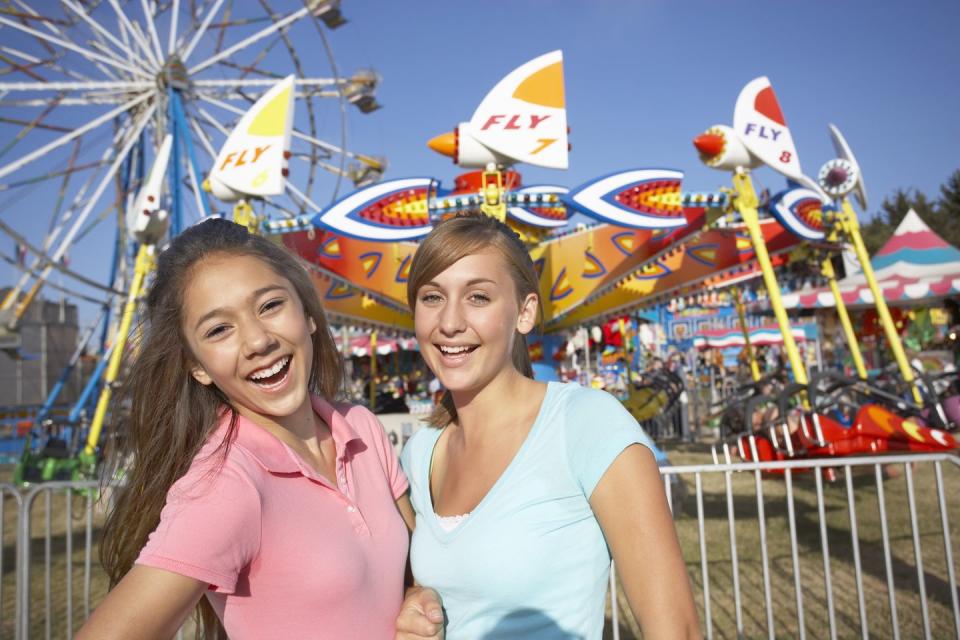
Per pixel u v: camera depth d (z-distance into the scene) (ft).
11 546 20.76
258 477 3.88
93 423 28.45
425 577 4.48
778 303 18.62
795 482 25.09
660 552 3.69
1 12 53.01
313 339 5.25
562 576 4.04
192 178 52.65
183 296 4.17
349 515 4.24
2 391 68.74
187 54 58.90
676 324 59.41
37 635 13.37
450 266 4.69
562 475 4.15
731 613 13.05
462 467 4.83
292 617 3.77
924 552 16.01
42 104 55.42
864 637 9.43
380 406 29.81
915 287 35.58
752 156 18.44
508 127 15.16
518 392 4.84
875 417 15.07
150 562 3.36
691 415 43.24
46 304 80.43
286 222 17.63
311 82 65.87
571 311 23.31
